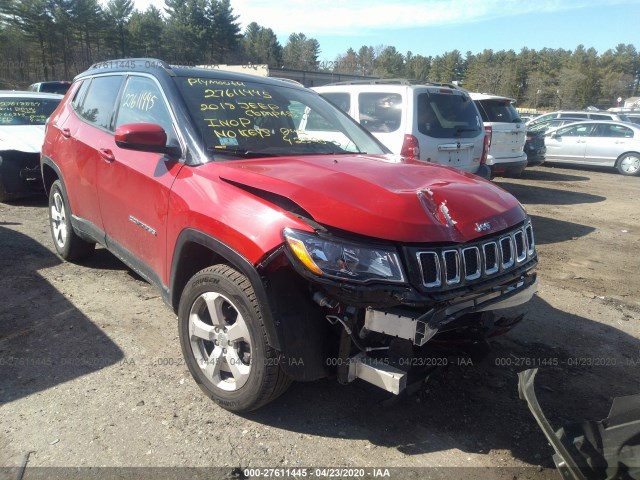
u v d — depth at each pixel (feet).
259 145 11.59
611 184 45.39
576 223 29.07
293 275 8.67
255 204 9.12
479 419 10.23
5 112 28.40
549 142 55.98
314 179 9.34
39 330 12.94
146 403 10.26
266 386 9.14
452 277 8.67
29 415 9.74
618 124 52.90
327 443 9.36
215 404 10.30
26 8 173.27
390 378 8.54
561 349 13.39
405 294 8.16
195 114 11.48
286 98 13.61
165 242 10.96
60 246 17.52
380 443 9.43
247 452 9.05
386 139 22.97
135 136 10.50
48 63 178.19
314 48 358.84
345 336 8.77
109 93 14.48
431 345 9.88
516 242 10.00
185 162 10.84
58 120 16.90
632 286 18.65
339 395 10.78
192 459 8.82
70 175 15.40
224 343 9.85
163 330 13.21
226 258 9.21
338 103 25.00
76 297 14.88
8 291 15.10
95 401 10.25
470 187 10.24
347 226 8.35
